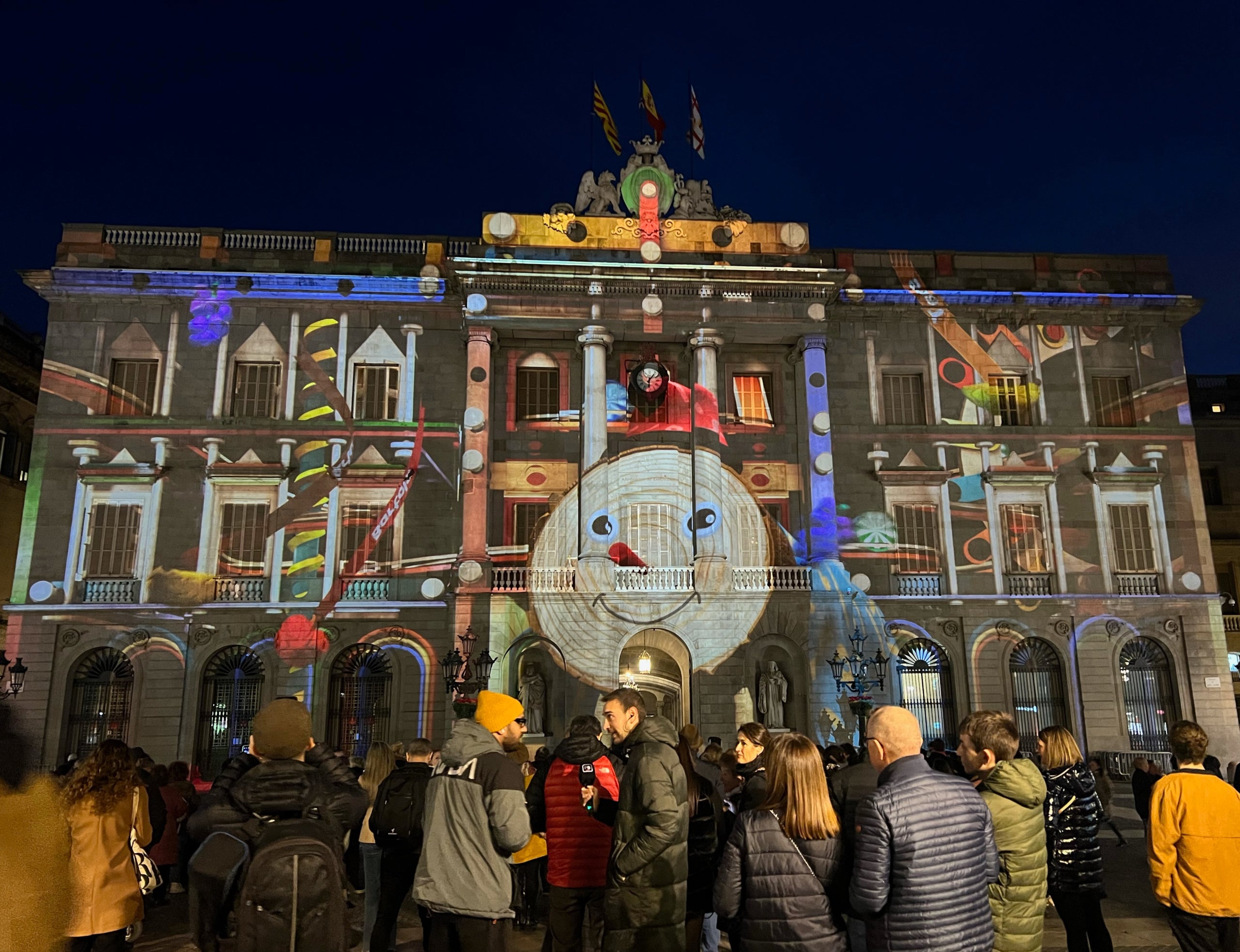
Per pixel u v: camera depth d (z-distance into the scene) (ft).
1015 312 122.11
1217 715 112.68
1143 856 64.13
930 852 18.39
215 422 110.22
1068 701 111.65
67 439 108.78
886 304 120.57
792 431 117.08
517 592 104.99
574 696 103.35
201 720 103.86
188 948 39.73
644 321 114.21
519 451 113.39
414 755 32.58
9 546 127.13
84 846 23.90
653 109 124.06
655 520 112.27
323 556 108.27
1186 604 115.55
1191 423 121.39
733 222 118.83
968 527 115.96
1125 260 125.29
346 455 111.14
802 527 113.91
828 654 107.14
